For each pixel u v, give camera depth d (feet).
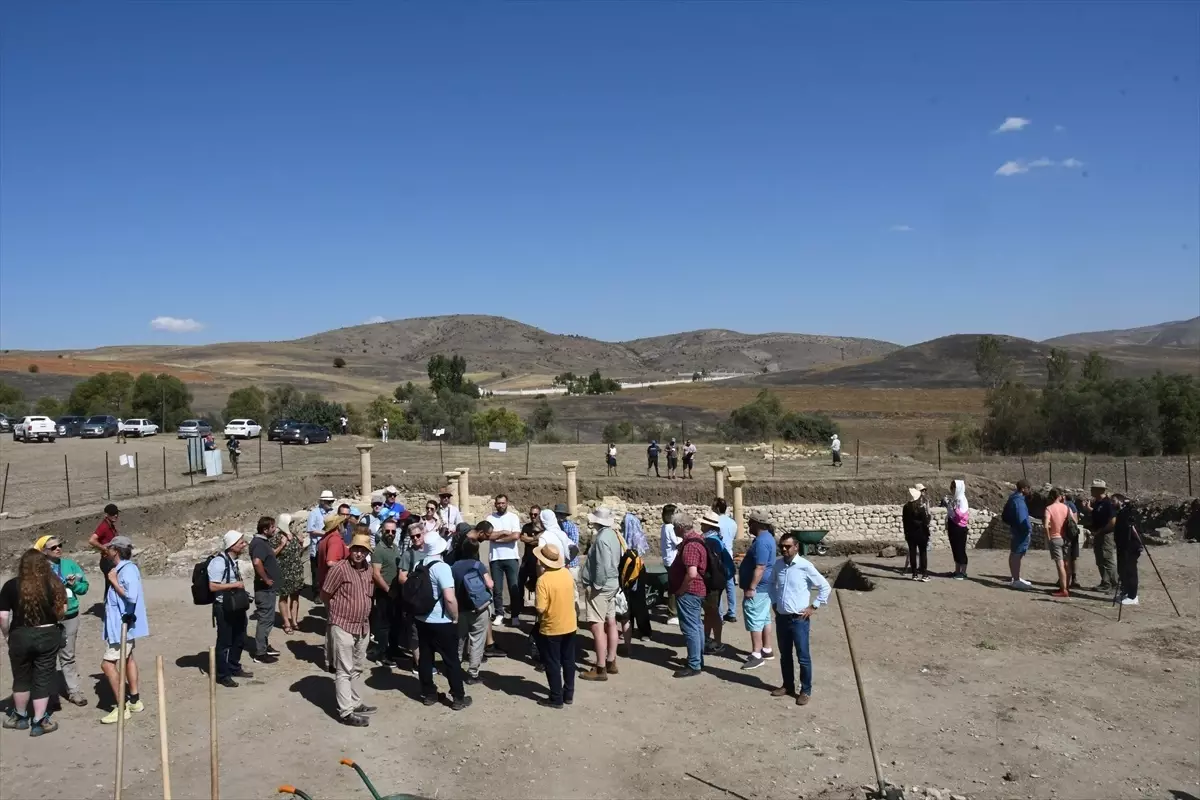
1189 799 27.09
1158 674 38.27
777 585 35.29
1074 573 53.93
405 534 41.04
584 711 33.68
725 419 270.87
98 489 104.73
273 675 37.17
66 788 26.96
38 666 30.91
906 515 57.41
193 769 28.32
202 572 35.22
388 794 26.73
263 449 166.81
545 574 34.17
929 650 41.78
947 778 28.43
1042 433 181.57
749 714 33.63
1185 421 171.01
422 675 34.19
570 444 187.42
